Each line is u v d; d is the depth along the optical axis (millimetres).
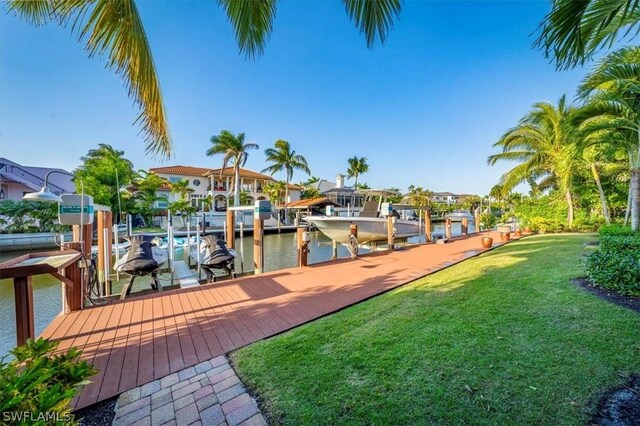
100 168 18578
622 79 4648
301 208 26156
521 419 1609
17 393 1062
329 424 1674
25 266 2449
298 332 3016
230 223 7000
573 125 6000
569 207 12234
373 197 14281
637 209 6102
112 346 2795
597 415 1604
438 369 2133
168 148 2689
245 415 1815
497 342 2469
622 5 2156
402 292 4355
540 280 4219
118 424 1781
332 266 6555
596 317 2777
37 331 4383
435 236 15047
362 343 2631
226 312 3699
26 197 3367
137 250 5207
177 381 2221
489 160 13828
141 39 2309
